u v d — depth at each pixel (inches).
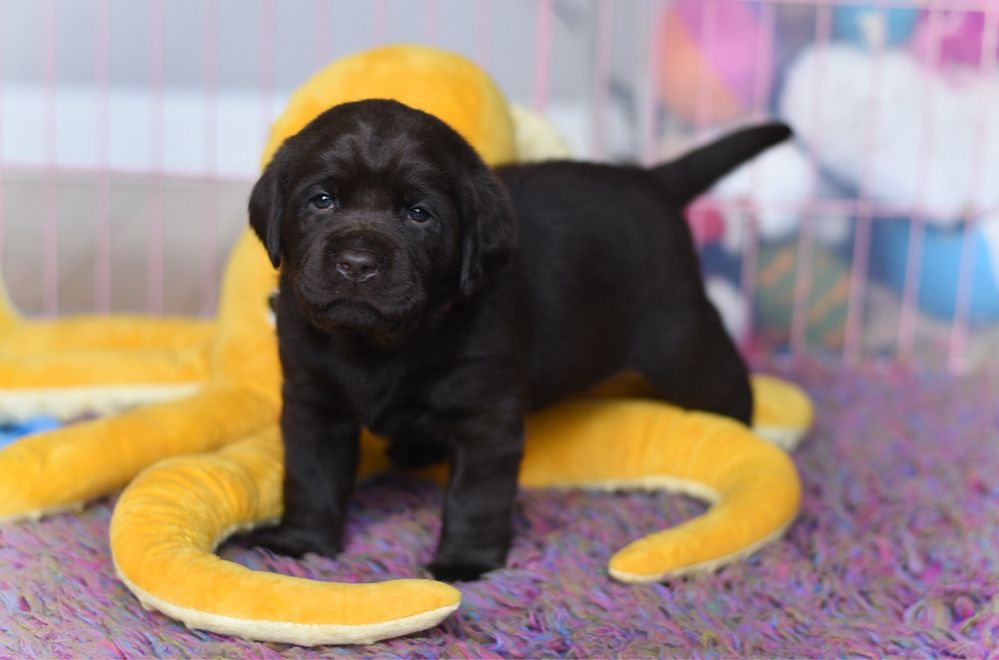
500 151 41.4
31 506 36.3
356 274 33.0
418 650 32.4
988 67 58.3
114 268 62.6
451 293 34.7
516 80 76.3
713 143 42.6
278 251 34.9
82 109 80.0
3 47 78.7
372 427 36.0
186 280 61.8
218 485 35.6
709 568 35.7
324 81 40.9
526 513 38.4
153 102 80.2
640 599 34.5
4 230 68.3
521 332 36.3
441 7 76.0
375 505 38.9
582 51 74.4
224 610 32.3
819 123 59.0
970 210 55.7
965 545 37.6
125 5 78.9
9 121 79.6
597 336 38.9
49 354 43.6
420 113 35.0
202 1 78.5
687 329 40.4
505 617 33.9
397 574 35.3
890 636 33.8
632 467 39.7
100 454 37.1
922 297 59.2
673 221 40.6
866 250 59.3
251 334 41.1
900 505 39.9
